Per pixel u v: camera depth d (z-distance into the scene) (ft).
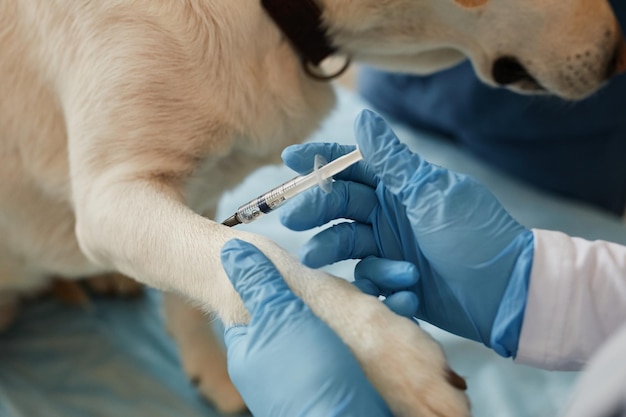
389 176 1.89
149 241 1.95
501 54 2.33
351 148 2.04
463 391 1.60
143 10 2.06
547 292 1.82
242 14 2.13
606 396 1.23
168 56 2.07
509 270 1.86
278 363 1.66
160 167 2.08
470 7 2.05
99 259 2.12
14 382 2.63
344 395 1.60
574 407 1.28
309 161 1.99
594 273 1.83
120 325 2.85
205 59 2.10
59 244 2.57
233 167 2.33
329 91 2.41
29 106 2.27
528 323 1.82
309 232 3.05
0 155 2.36
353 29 2.23
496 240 1.86
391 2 2.18
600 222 3.20
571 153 3.38
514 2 2.21
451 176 1.89
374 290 1.84
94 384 2.65
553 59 2.30
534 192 3.50
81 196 2.12
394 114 3.95
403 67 2.48
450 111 3.57
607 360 1.27
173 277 1.92
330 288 1.74
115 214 2.01
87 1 2.07
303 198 1.93
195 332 2.65
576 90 2.38
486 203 1.88
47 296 2.92
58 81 2.18
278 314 1.71
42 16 2.13
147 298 2.96
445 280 1.90
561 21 2.25
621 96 3.15
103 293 2.95
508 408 2.49
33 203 2.46
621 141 3.36
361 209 1.99
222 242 1.89
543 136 3.35
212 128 2.14
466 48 2.36
